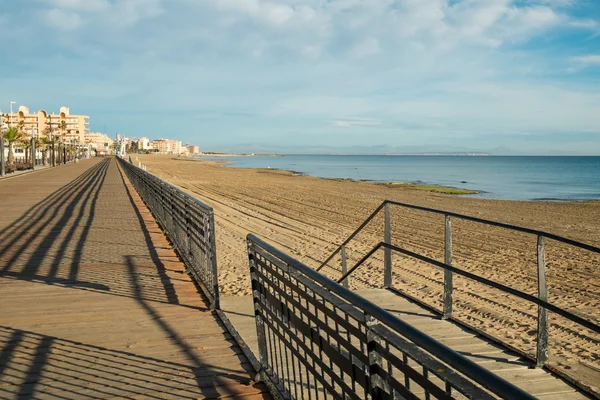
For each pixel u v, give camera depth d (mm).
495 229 16141
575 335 5988
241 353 4238
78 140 137625
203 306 5641
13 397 3465
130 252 8805
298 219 17609
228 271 9055
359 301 2139
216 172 63281
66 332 4766
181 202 8156
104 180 32125
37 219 13383
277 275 3266
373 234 14633
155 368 3943
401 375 4051
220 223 16047
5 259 8234
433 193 34531
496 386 1351
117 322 5062
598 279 9445
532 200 33438
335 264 10469
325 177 63344
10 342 4500
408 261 10648
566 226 18562
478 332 5281
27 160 66812
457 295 7871
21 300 5859
